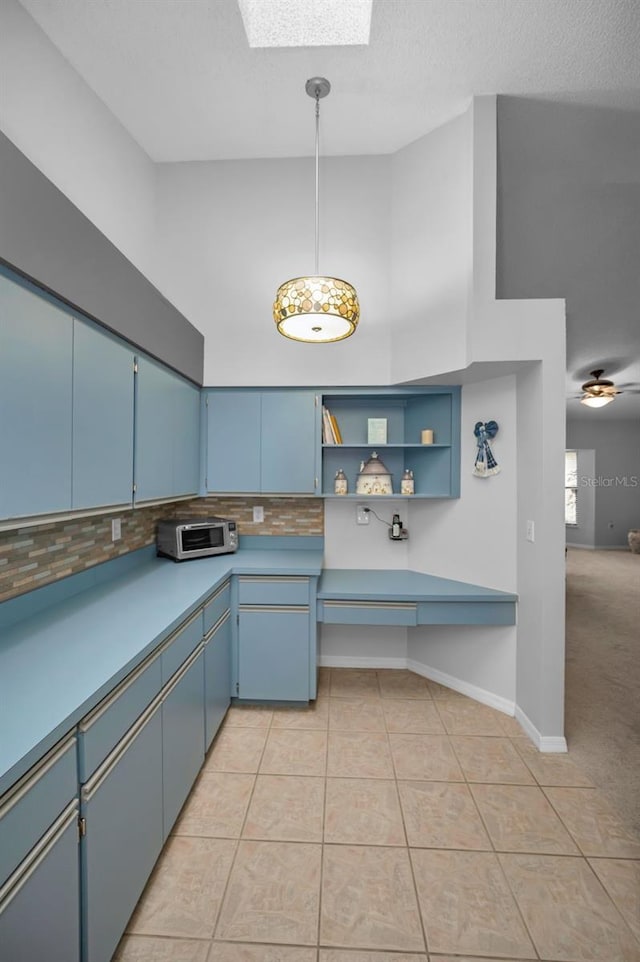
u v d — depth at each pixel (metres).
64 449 1.55
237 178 2.93
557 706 2.33
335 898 1.51
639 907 1.50
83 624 1.67
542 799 1.99
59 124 1.98
